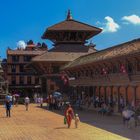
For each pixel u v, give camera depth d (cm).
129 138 2461
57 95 6238
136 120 3145
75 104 5997
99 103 5341
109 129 3003
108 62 4947
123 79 4447
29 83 12912
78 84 6656
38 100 8162
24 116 4516
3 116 4519
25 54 12950
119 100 4656
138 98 4212
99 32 9600
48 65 8800
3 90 9888
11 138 2594
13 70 12962
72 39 9506
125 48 4641
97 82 5494
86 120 3825
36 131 2972
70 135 2672
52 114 4844
